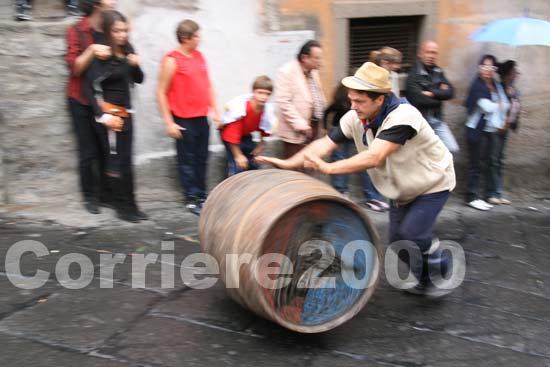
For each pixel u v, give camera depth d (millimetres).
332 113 5969
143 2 5688
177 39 5637
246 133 5688
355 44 6816
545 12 7266
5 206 5457
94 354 3367
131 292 4094
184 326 3719
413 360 3592
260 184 3598
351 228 3559
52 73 5406
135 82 5395
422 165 3875
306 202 3373
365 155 3615
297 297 3455
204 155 5754
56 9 5801
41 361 3266
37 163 5527
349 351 3617
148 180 5996
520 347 3859
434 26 6898
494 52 7160
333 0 6395
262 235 3283
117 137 5246
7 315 3691
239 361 3418
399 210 4203
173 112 5523
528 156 7531
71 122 5543
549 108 7508
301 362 3459
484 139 6824
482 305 4410
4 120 5359
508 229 6344
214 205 3723
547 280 5082
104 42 5117
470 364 3605
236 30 6074
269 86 5461
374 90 3562
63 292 4027
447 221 6461
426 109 6328
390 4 6637
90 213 5512
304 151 3998
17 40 5266
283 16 6238
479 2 7008
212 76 6082
